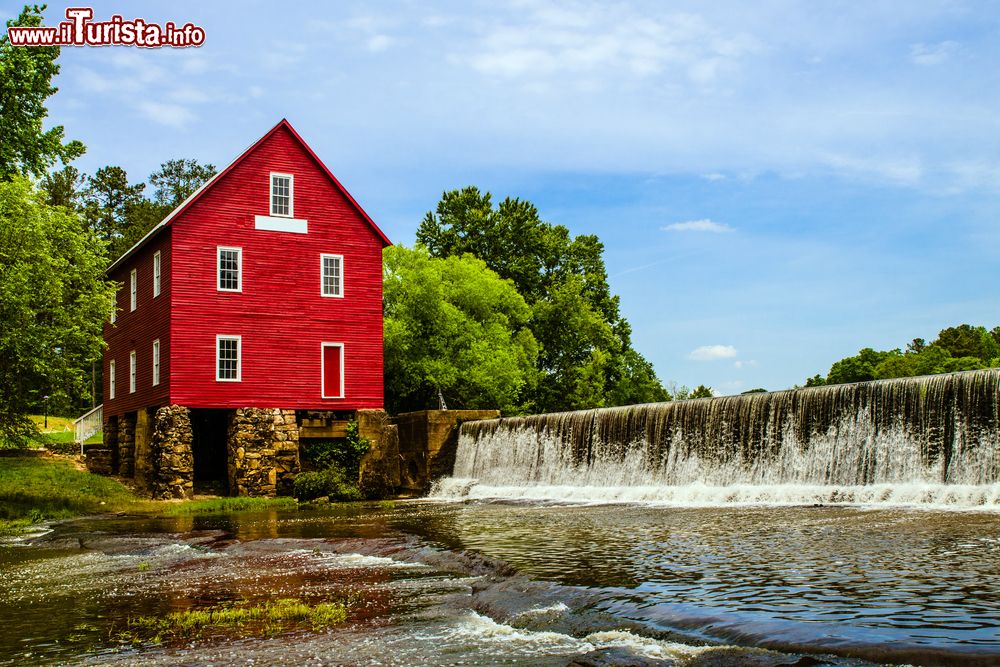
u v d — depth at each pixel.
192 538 20.98
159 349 37.03
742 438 25.86
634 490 27.53
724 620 9.15
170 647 9.84
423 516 25.00
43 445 43.56
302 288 38.38
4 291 30.75
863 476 22.55
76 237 34.22
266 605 11.95
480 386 53.53
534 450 33.50
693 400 27.66
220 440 41.47
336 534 20.78
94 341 33.72
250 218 37.56
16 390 32.09
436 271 53.47
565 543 16.28
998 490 19.08
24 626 11.33
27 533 24.91
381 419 38.09
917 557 12.52
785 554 13.39
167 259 36.44
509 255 71.88
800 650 8.07
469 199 72.62
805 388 24.41
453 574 14.11
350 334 39.22
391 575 14.33
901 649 7.79
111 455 41.47
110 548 19.89
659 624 9.42
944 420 20.97
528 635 9.72
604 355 69.44
